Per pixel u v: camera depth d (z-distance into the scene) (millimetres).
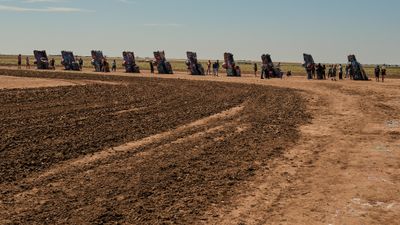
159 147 13547
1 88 30625
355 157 12867
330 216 8211
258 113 21609
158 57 66188
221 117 20016
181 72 74250
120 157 12141
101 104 23500
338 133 16766
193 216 8023
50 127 16047
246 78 55531
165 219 7828
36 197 8773
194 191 9461
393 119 20547
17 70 63062
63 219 7652
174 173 10758
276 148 13891
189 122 18391
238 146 14039
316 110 23547
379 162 12281
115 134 15242
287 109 23500
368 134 16625
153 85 38531
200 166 11500
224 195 9273
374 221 7988
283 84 43906
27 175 10172
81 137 14508
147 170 10945
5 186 9367
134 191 9297
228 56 61969
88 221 7590
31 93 27906
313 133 16719
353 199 9164
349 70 55562
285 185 10094
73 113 19812
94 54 69688
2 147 12602
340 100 29031
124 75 57094
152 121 18297
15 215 7801
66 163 11328
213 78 53656
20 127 15852
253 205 8734
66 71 65812
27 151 12289
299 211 8453
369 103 27391
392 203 8938
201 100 26781
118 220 7707
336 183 10281
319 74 56312
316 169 11508
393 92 35469
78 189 9328
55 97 26297
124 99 26312
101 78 48062
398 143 14945
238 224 7734
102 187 9500
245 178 10562
